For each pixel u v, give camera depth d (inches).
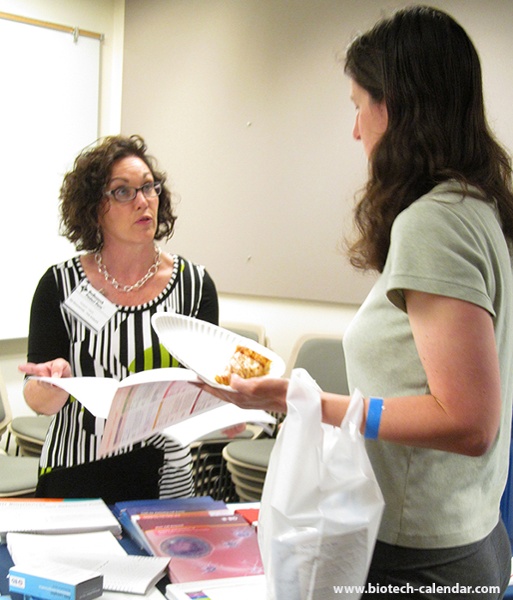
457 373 32.5
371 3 118.1
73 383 53.5
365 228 39.8
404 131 36.5
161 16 150.3
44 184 145.7
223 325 128.1
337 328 128.6
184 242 150.6
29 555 45.1
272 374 50.6
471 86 36.9
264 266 137.4
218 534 50.3
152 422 46.4
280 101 132.7
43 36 142.6
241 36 137.8
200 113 145.4
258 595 41.4
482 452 33.3
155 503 56.2
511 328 37.3
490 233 35.9
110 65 159.5
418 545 36.9
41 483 63.9
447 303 33.0
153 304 64.7
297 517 34.1
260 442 113.0
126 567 44.3
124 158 63.7
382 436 34.4
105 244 64.9
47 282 65.0
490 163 37.9
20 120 140.3
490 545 39.0
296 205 131.6
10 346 145.4
